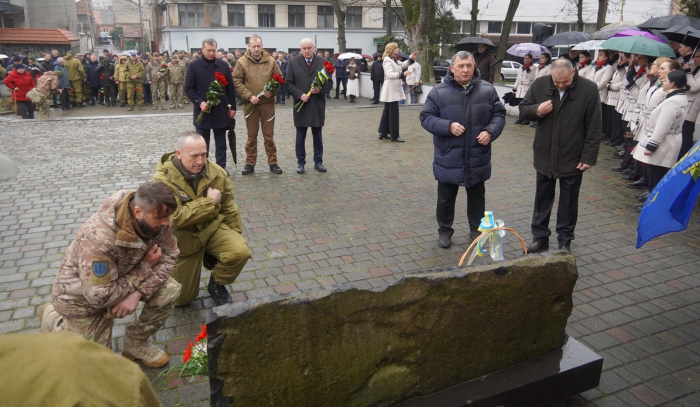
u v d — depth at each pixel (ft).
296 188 24.59
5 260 16.66
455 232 19.69
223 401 7.87
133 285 10.27
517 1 67.26
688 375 11.67
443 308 9.21
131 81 56.75
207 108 24.22
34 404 3.56
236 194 23.57
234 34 140.67
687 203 12.04
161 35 161.38
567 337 11.24
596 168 28.71
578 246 18.58
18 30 116.98
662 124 20.44
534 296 10.09
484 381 9.91
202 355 11.21
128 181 25.49
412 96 57.31
